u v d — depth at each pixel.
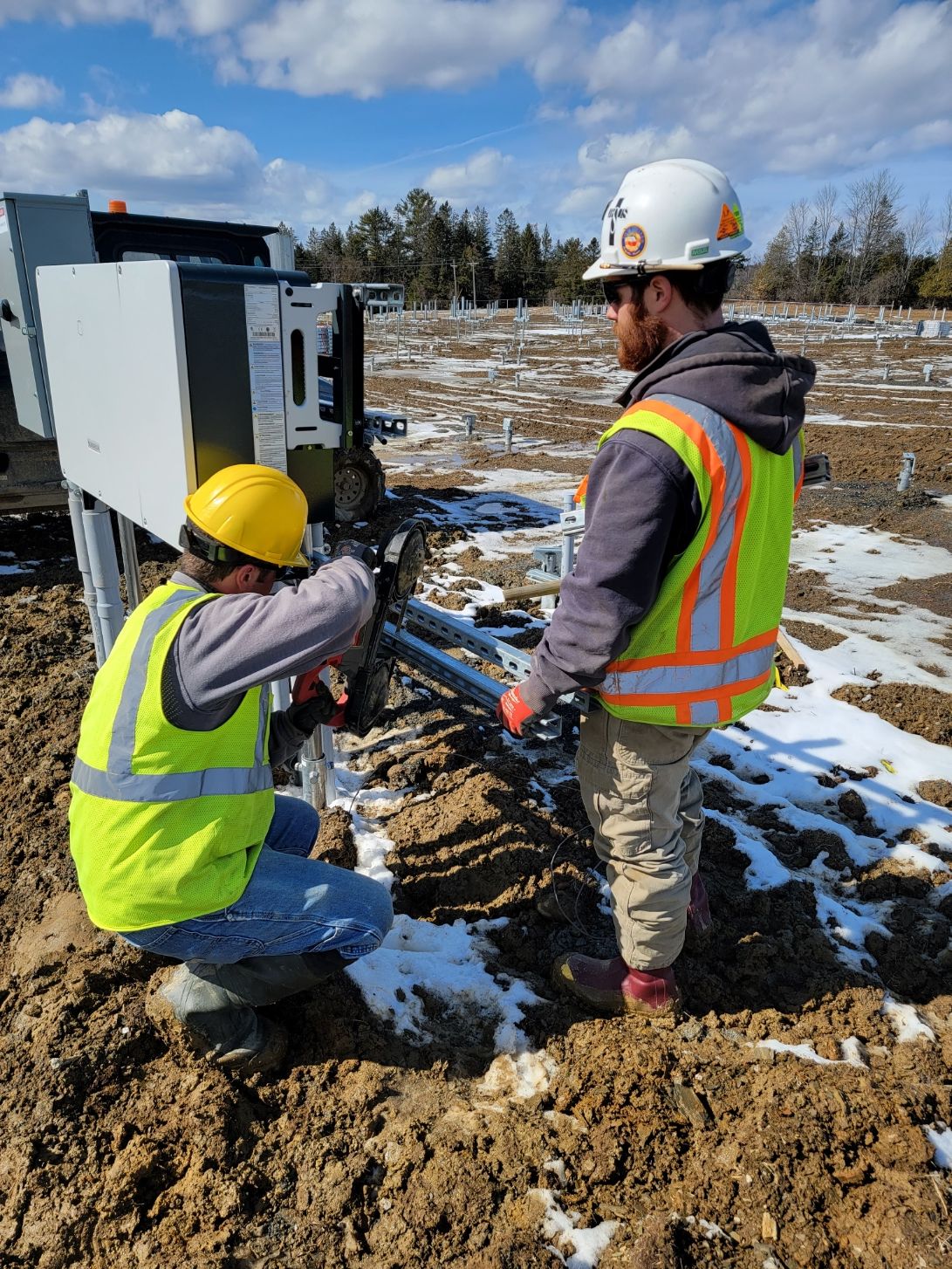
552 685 1.98
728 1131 2.14
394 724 4.24
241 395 2.22
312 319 2.30
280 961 2.22
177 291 2.04
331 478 2.55
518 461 11.50
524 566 6.88
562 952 2.79
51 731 4.04
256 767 2.08
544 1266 1.84
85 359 2.91
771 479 1.95
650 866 2.24
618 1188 2.03
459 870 3.10
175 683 1.83
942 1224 1.92
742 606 2.02
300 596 1.83
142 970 2.63
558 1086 2.26
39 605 5.73
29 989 2.54
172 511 2.36
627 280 1.94
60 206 4.08
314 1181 2.02
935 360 24.34
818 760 4.05
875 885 3.15
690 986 2.62
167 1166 2.06
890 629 5.66
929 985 2.72
